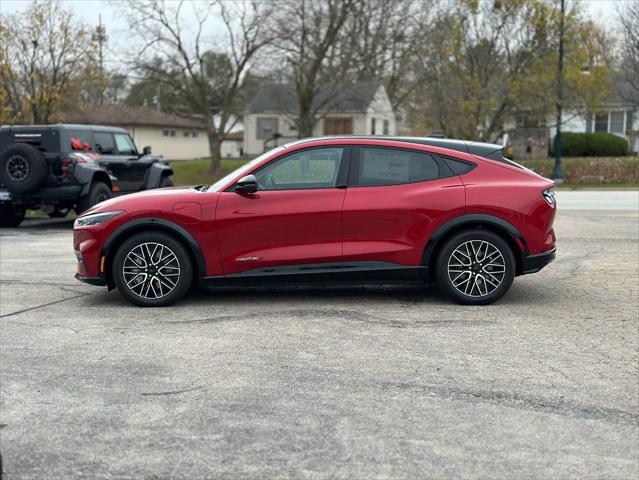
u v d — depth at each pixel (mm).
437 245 7000
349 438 3930
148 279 7066
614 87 38812
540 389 4676
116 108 55406
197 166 43781
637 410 4324
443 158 7055
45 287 8258
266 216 6898
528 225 6914
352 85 37781
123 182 15578
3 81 28578
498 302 7195
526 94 31688
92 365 5246
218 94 39750
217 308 7027
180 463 3646
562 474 3514
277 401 4484
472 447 3816
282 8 34844
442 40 33375
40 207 14477
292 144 7176
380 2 35875
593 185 32438
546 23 30531
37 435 4016
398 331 6086
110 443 3896
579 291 7723
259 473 3529
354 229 6898
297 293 7719
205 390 4695
